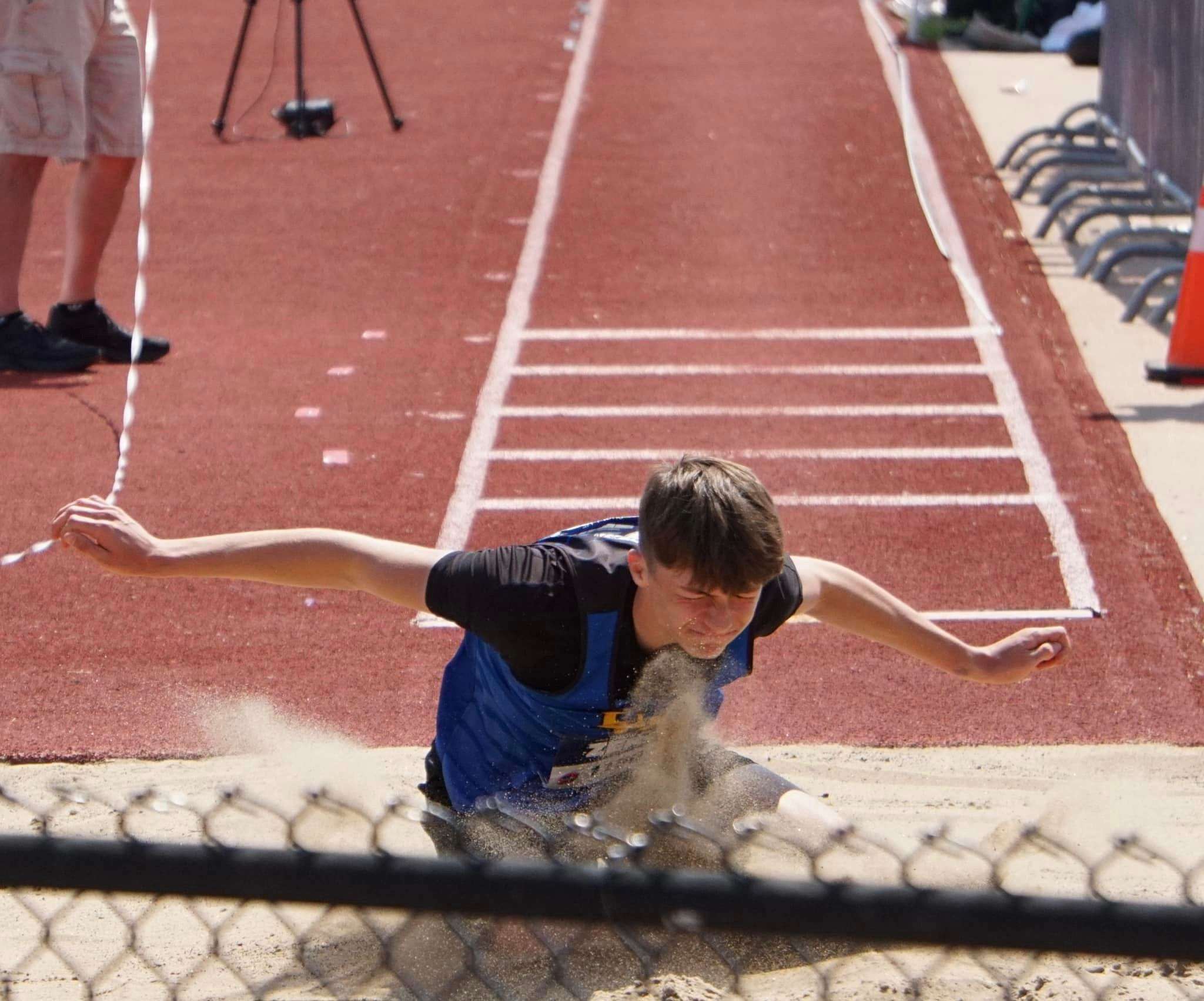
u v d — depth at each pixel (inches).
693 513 381.7
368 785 584.7
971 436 973.8
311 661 706.2
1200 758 611.8
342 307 1243.8
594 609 419.8
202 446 970.1
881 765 609.6
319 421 1010.7
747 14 2370.8
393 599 436.8
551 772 464.4
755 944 430.9
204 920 456.1
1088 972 412.8
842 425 997.2
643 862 438.9
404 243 1406.3
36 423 1008.2
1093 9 2160.4
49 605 761.6
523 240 1411.2
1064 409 1017.5
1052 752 619.5
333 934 457.1
